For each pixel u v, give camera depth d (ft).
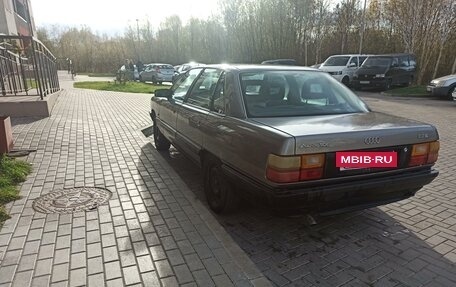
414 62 67.46
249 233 11.24
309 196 8.98
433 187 15.44
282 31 108.58
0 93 34.24
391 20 89.56
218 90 12.98
